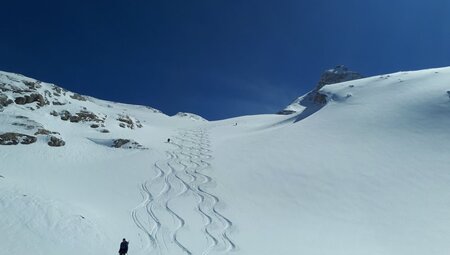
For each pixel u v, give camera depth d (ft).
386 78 260.83
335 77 462.60
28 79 204.23
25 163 139.74
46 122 179.22
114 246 83.82
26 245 71.77
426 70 259.19
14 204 82.69
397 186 128.47
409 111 192.13
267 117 368.27
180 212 113.91
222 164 166.50
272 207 120.78
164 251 87.97
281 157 166.91
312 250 92.43
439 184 126.62
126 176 144.77
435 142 157.79
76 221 86.07
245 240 97.76
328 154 163.32
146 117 338.34
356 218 111.24
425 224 104.83
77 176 137.69
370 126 186.70
